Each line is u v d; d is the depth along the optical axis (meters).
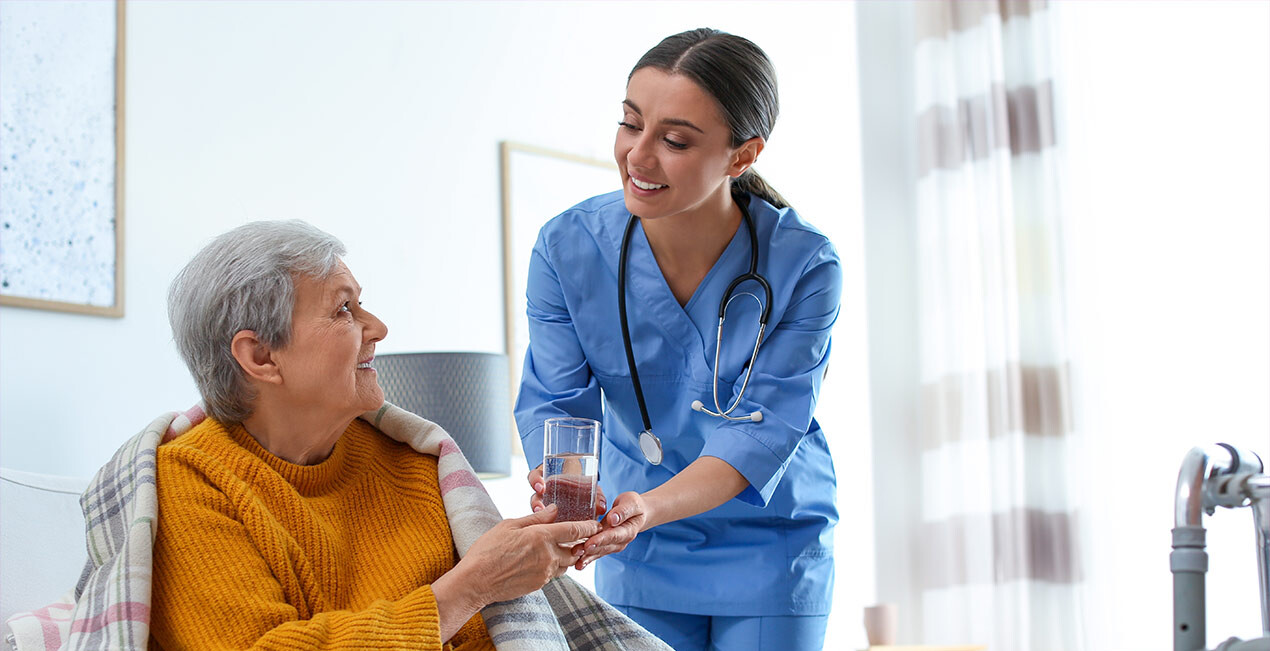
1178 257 3.98
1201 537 0.94
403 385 2.59
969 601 4.20
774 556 1.80
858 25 4.62
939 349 4.36
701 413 1.79
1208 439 3.87
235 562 1.26
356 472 1.46
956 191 4.41
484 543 1.31
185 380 2.71
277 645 1.19
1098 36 4.21
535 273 1.85
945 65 4.46
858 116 4.56
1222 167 3.91
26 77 2.48
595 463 1.37
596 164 3.65
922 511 4.40
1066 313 4.15
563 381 1.81
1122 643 3.98
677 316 1.79
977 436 4.24
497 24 3.45
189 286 1.33
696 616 1.85
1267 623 1.05
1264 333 3.79
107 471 1.35
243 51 2.87
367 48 3.12
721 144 1.56
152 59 2.71
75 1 2.58
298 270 1.33
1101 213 4.16
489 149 3.38
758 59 1.58
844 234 4.42
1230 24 3.93
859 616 4.22
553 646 1.36
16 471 1.88
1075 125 4.23
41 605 1.78
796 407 1.73
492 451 2.64
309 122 2.98
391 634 1.21
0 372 2.39
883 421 4.43
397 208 3.13
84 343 2.53
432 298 3.18
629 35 3.82
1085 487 4.06
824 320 1.79
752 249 1.77
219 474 1.31
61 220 2.51
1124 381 4.06
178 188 2.72
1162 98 4.05
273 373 1.33
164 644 1.25
